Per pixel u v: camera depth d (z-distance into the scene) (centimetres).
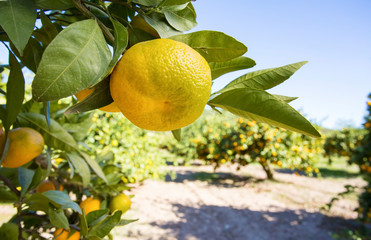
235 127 323
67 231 29
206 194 287
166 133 412
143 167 203
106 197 43
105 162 55
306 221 217
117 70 17
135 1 22
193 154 363
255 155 308
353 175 405
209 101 21
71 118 48
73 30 15
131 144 197
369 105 171
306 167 311
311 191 307
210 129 338
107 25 24
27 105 38
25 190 31
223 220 217
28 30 15
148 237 174
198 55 18
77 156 39
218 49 21
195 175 387
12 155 27
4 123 27
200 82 17
